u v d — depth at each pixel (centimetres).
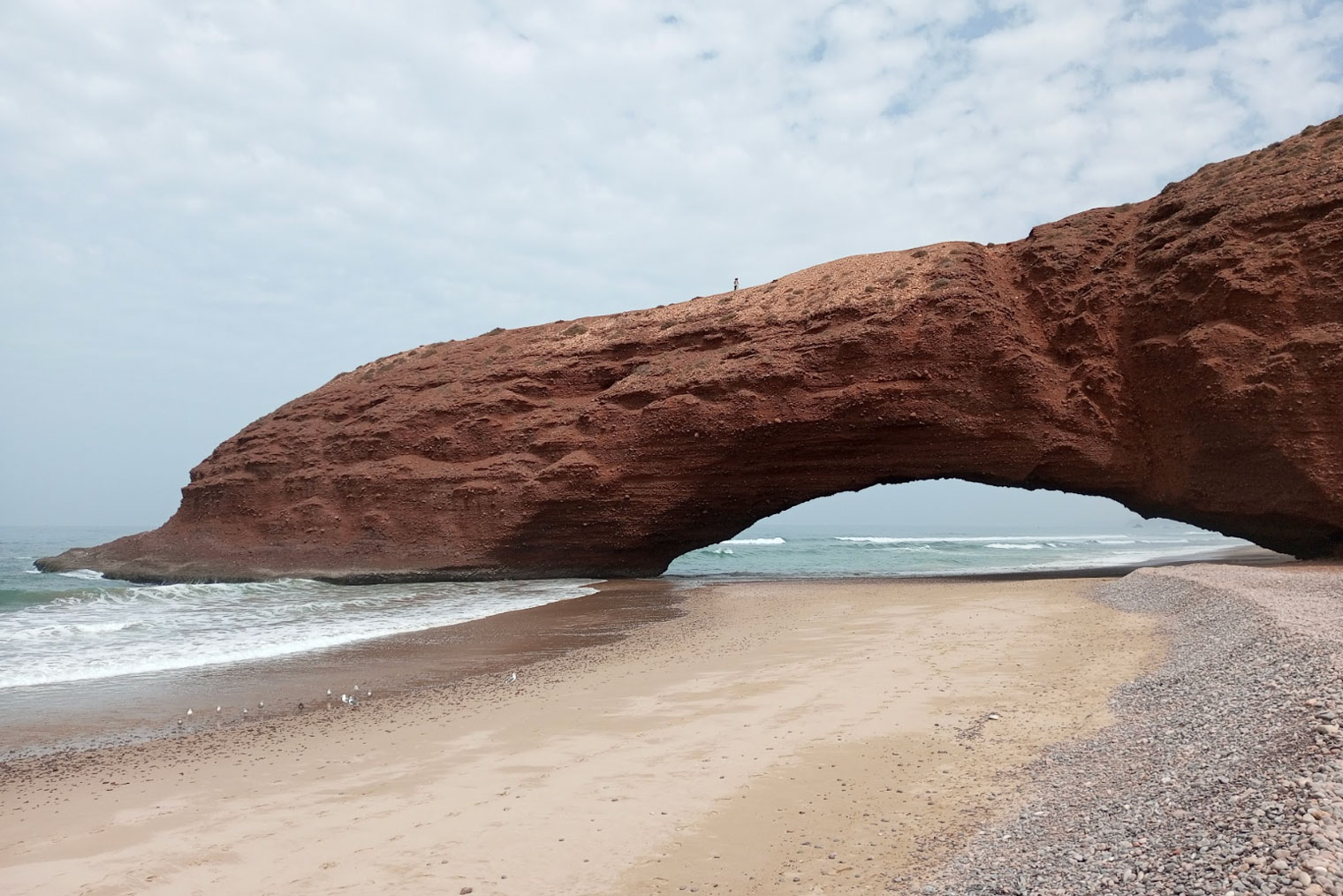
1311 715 572
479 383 3597
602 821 626
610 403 3231
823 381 2867
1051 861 459
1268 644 893
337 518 3397
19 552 6256
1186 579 1727
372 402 3766
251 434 3878
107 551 3859
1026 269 2927
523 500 3175
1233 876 372
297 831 644
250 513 3603
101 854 616
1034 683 973
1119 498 2745
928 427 2755
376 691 1192
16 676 1334
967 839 528
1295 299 2266
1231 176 2619
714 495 3061
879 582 2806
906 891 467
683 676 1166
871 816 596
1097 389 2627
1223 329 2330
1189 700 770
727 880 513
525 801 677
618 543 3161
